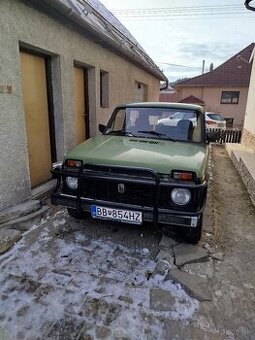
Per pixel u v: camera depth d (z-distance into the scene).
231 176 7.06
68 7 4.19
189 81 25.59
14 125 3.74
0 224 3.46
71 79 5.25
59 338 2.04
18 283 2.58
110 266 2.89
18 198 3.94
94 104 6.60
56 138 5.21
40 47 4.19
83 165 3.08
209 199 5.07
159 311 2.32
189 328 2.17
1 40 3.40
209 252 3.26
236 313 2.35
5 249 3.07
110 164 3.01
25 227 3.57
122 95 8.64
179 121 3.98
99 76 6.68
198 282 2.66
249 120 9.55
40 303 2.35
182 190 2.86
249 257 3.25
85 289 2.54
